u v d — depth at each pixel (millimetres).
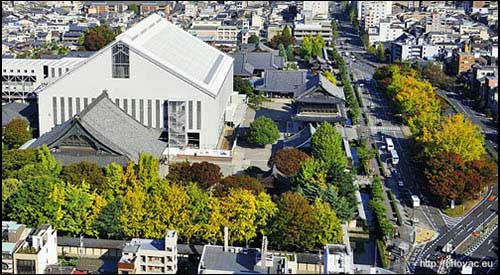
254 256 178000
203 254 178375
